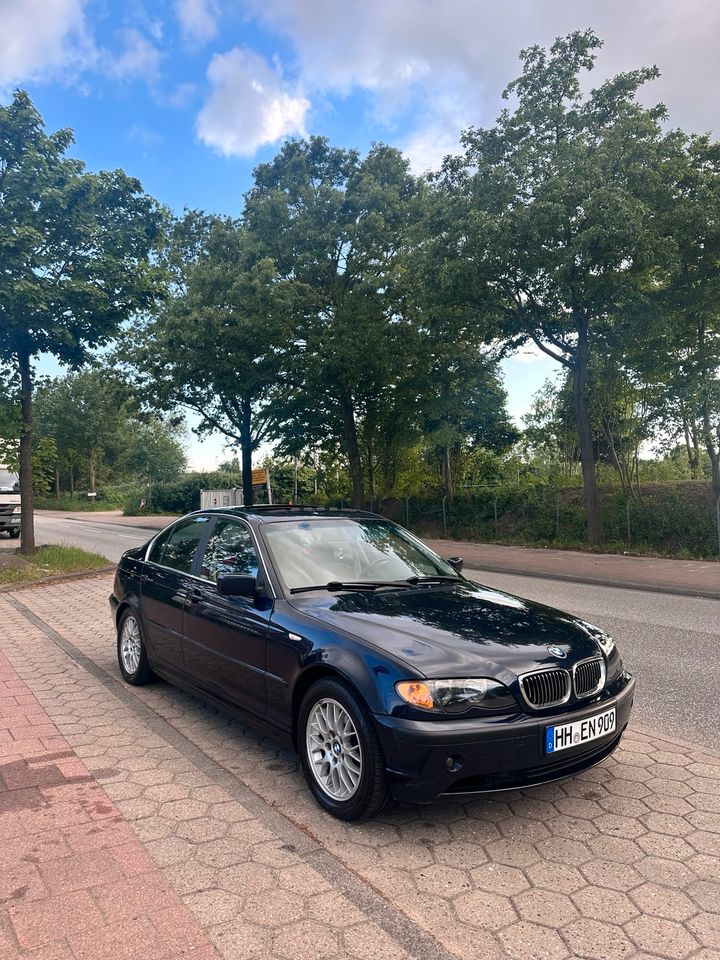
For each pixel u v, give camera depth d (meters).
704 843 3.37
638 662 7.01
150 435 61.66
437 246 17.00
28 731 4.88
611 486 21.91
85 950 2.53
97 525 36.03
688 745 4.66
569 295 16.00
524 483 23.72
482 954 2.53
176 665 5.23
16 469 18.81
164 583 5.50
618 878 3.05
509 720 3.29
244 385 22.84
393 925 2.70
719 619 9.70
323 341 21.61
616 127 15.57
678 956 2.53
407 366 23.12
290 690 3.89
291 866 3.12
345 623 3.80
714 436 17.59
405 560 4.98
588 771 4.23
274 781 4.07
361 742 3.39
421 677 3.28
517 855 3.24
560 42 16.78
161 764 4.30
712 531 17.11
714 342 17.22
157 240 15.30
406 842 3.36
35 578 12.85
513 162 16.06
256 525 4.82
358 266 23.39
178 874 3.05
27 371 15.09
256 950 2.54
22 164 13.21
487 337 19.75
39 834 3.40
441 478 27.09
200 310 22.22
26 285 12.43
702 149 16.47
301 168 24.05
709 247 15.62
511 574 15.55
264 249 22.89
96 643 7.81
